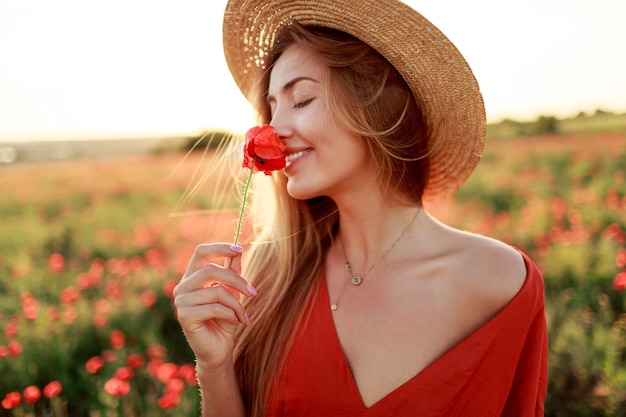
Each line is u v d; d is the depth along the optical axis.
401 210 1.85
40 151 47.47
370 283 1.84
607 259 5.53
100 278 6.27
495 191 12.01
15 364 4.04
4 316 5.29
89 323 4.90
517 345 1.70
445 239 1.82
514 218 9.31
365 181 1.81
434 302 1.75
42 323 4.66
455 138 1.96
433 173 2.10
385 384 1.72
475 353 1.67
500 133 36.06
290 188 1.77
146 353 4.45
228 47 2.12
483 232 7.39
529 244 7.06
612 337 3.90
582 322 4.45
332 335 1.80
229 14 2.04
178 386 3.18
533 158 18.50
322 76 1.71
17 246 8.86
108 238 9.00
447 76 1.80
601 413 3.40
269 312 1.93
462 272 1.74
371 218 1.85
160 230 9.12
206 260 1.69
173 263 6.80
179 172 18.69
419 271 1.79
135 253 8.59
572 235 6.14
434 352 1.71
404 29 1.72
